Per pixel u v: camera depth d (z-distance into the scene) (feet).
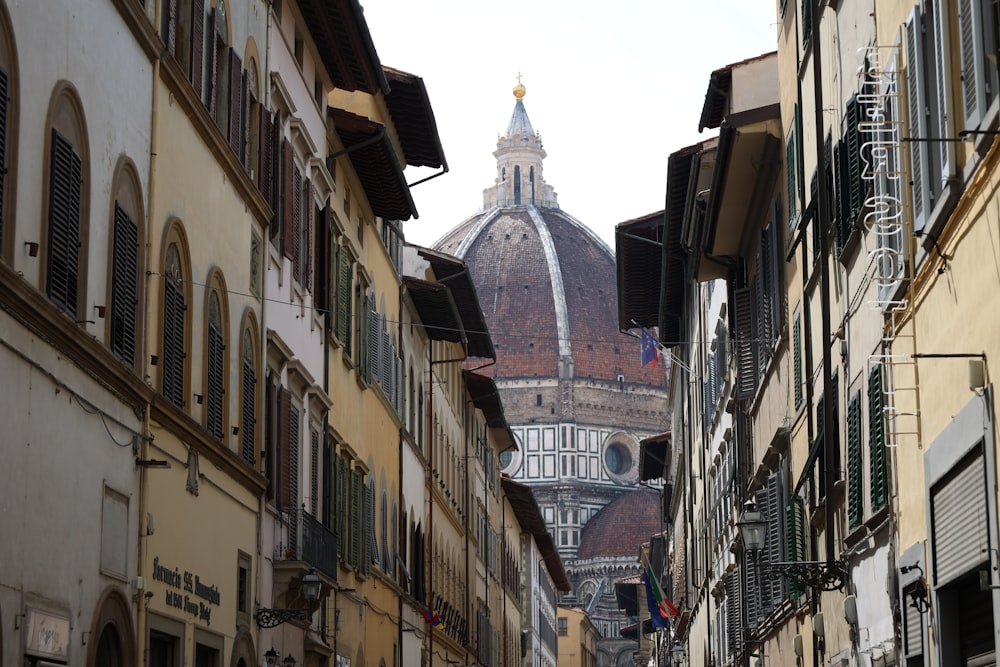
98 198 79.05
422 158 194.70
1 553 64.64
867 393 89.25
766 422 140.15
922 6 68.74
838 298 99.04
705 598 231.91
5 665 65.10
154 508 88.84
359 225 174.09
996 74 57.36
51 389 71.20
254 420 116.37
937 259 69.72
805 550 116.37
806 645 120.88
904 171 74.74
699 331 226.79
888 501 84.17
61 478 72.69
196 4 99.96
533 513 440.86
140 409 85.71
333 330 151.74
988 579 63.93
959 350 66.54
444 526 257.96
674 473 334.85
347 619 157.58
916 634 78.84
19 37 67.05
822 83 102.53
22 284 65.62
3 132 64.90
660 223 218.59
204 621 100.32
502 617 379.35
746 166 132.87
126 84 83.97
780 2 124.88
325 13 139.44
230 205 108.99
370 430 177.17
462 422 293.64
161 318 90.84
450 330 234.38
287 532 127.03
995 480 61.52
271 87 124.98
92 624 77.36
